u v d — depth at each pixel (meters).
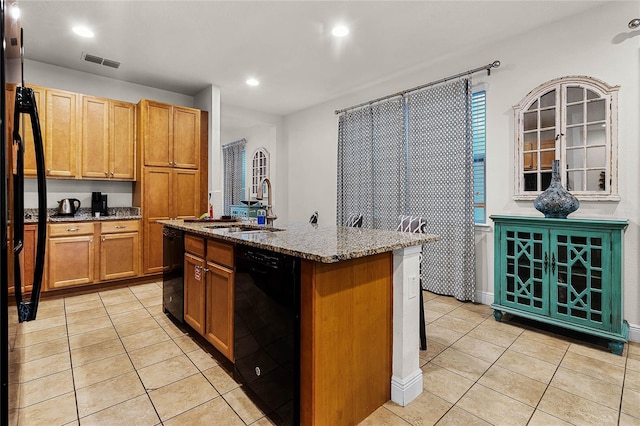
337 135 5.09
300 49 3.42
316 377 1.41
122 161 4.00
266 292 1.64
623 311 2.54
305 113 5.66
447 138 3.59
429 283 3.80
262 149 7.13
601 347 2.39
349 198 4.76
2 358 0.77
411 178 3.96
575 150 2.79
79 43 3.28
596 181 2.68
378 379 1.70
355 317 1.57
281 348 1.53
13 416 1.01
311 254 1.35
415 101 3.91
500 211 3.26
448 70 3.70
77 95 3.67
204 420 1.60
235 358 1.89
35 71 3.69
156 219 4.07
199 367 2.09
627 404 1.73
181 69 3.94
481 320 2.93
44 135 3.45
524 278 2.76
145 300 3.40
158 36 3.14
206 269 2.23
